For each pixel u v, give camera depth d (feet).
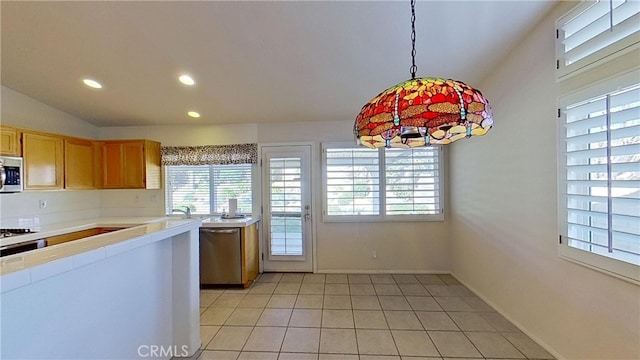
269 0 7.03
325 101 12.25
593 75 5.84
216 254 12.54
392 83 10.73
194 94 11.61
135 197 14.96
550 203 7.16
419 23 7.69
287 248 14.57
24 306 4.03
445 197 14.14
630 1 5.14
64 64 9.62
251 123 14.70
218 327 9.02
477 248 11.28
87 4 7.17
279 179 14.60
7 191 10.09
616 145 5.38
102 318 5.33
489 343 7.95
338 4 7.14
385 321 9.33
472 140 11.55
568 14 6.38
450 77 10.20
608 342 5.68
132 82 10.69
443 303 10.66
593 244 5.91
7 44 8.59
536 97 7.59
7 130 10.30
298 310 10.22
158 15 7.49
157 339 6.94
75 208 13.70
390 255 14.35
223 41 8.42
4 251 9.09
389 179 14.24
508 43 8.34
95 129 14.82
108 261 5.47
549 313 7.33
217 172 14.96
